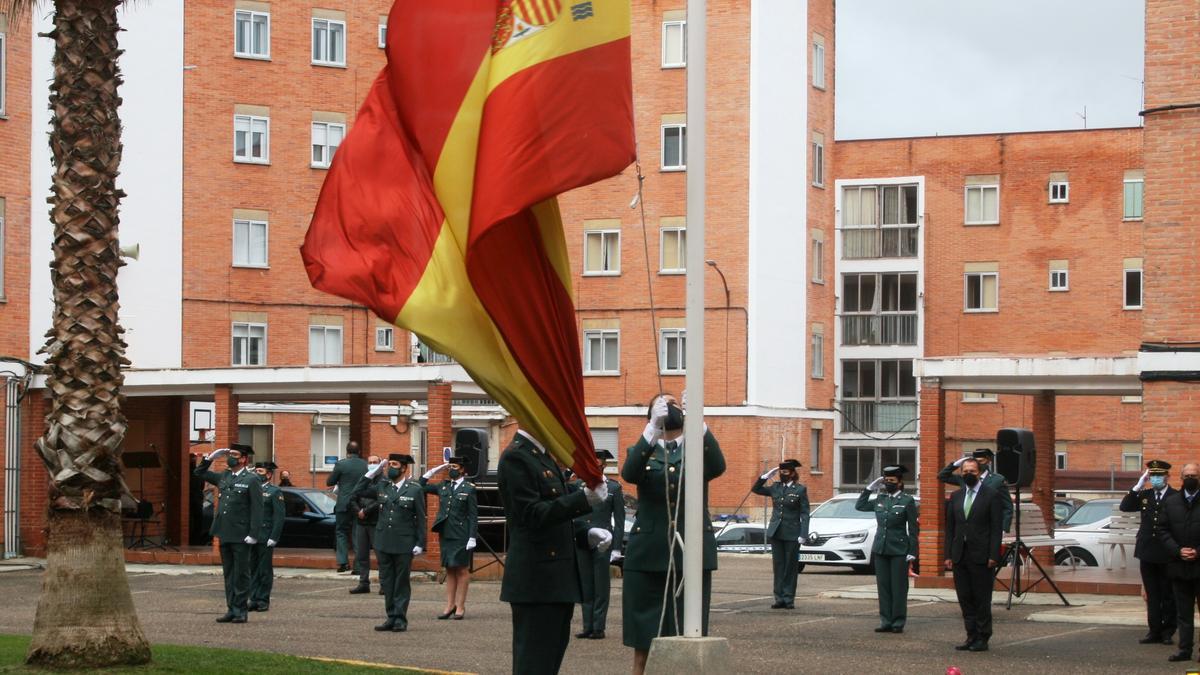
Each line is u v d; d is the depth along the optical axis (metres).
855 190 58.59
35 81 35.59
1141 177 55.22
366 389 30.70
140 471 36.59
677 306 49.12
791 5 50.53
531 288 11.05
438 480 29.09
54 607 14.21
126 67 43.56
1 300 34.59
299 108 46.59
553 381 11.18
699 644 11.23
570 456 11.25
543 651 11.07
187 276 44.47
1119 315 55.38
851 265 58.38
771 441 49.38
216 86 45.19
